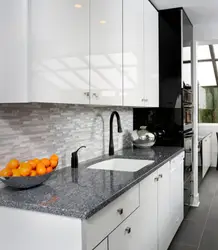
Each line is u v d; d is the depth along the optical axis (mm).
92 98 1811
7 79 1414
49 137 1974
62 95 1524
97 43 1872
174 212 2871
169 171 2652
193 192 3932
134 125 3498
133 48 2486
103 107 2746
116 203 1479
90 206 1244
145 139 3158
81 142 2377
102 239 1328
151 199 2100
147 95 2881
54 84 1467
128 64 2377
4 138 1591
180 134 3248
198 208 3854
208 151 6301
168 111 3293
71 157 2154
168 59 3258
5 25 1407
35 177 1498
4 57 1416
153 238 2160
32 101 1340
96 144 2627
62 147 2121
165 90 3275
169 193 2656
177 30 3217
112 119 2691
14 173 1457
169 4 3094
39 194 1429
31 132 1798
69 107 2199
